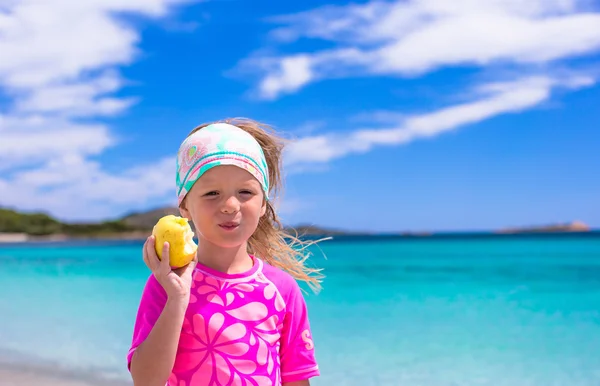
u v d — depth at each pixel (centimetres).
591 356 709
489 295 1273
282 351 260
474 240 7456
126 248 6219
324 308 1100
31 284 1725
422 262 2461
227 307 244
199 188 245
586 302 1155
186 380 235
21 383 605
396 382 602
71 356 730
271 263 313
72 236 16438
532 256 2877
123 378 628
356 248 4562
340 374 637
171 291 223
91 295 1384
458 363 681
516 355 714
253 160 251
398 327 900
